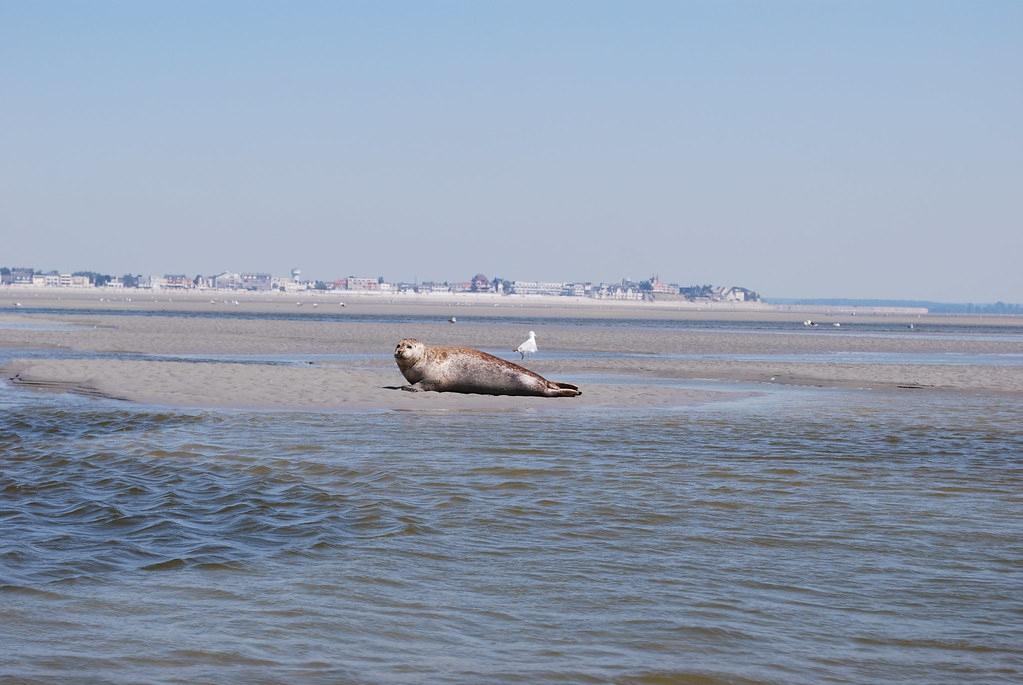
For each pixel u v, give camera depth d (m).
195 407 25.47
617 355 53.09
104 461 16.75
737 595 9.34
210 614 8.49
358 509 12.93
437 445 19.05
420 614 8.60
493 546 11.09
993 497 14.48
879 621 8.62
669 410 26.58
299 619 8.38
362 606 8.79
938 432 22.56
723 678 7.26
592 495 14.15
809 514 13.07
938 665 7.59
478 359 29.41
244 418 23.30
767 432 22.05
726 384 35.50
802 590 9.52
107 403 26.00
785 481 15.63
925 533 12.02
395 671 7.21
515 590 9.39
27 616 8.33
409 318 135.88
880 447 19.92
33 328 70.38
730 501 13.87
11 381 31.14
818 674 7.38
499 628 8.28
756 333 93.19
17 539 11.05
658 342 68.38
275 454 17.67
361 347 54.78
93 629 8.03
